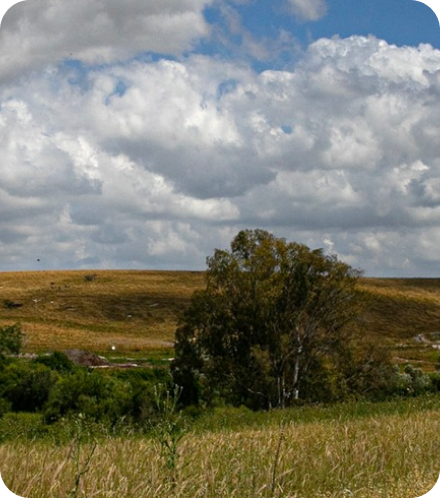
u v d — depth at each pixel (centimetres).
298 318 4175
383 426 1176
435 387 4075
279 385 4084
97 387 2370
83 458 732
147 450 829
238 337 4253
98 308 13000
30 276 15250
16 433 1407
